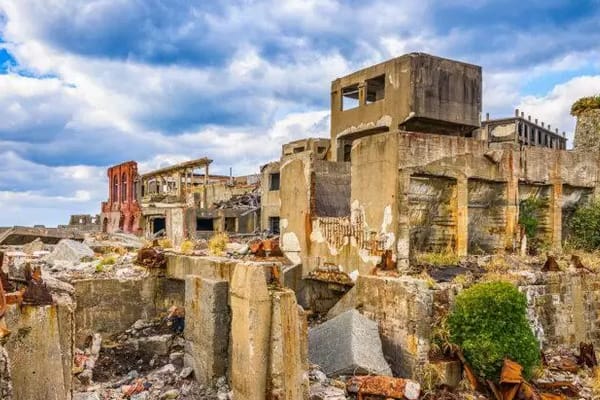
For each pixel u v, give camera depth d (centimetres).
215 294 911
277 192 3406
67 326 732
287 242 1666
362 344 994
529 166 1555
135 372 1034
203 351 934
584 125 2005
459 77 1877
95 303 1184
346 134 2083
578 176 1686
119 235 2417
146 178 4753
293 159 1645
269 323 807
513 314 972
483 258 1380
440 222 1431
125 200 3894
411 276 1139
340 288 1441
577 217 1703
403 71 1809
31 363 646
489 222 1536
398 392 880
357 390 895
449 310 1033
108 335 1191
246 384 800
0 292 593
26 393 638
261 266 812
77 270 1311
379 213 1341
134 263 1352
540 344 1192
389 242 1298
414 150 1319
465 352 967
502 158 1480
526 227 1570
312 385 902
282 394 785
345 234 1445
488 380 949
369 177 1384
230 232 3525
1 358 566
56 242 2305
